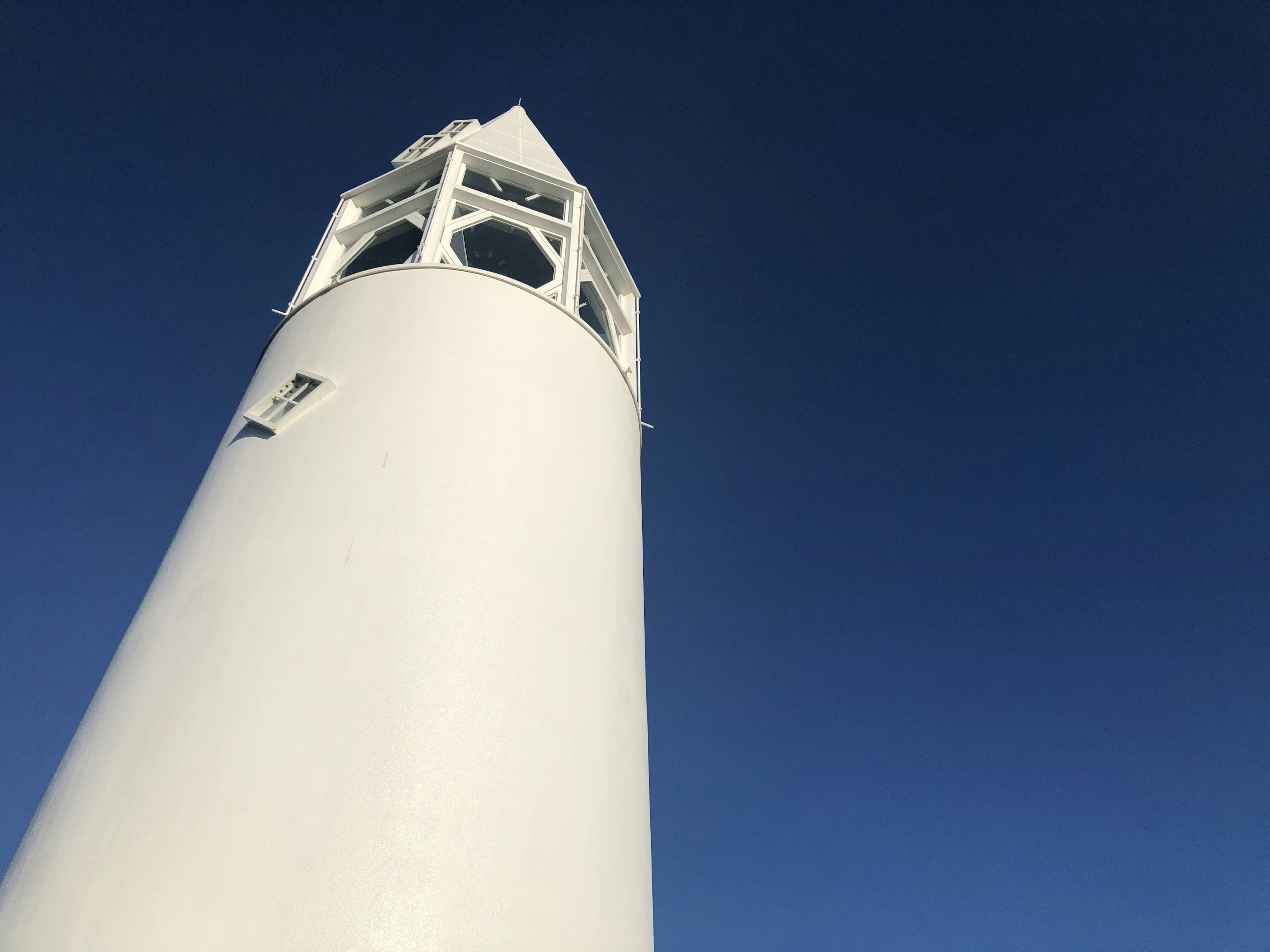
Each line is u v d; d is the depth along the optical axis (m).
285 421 8.85
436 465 8.16
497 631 7.25
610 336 14.01
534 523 8.27
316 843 5.75
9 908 6.03
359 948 5.37
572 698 7.46
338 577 7.23
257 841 5.75
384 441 8.32
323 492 7.93
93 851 5.97
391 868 5.71
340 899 5.53
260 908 5.47
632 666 8.77
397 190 14.30
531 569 7.89
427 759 6.29
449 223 12.08
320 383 8.99
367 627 6.89
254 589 7.29
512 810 6.40
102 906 5.64
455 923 5.66
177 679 6.86
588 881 6.62
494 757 6.55
